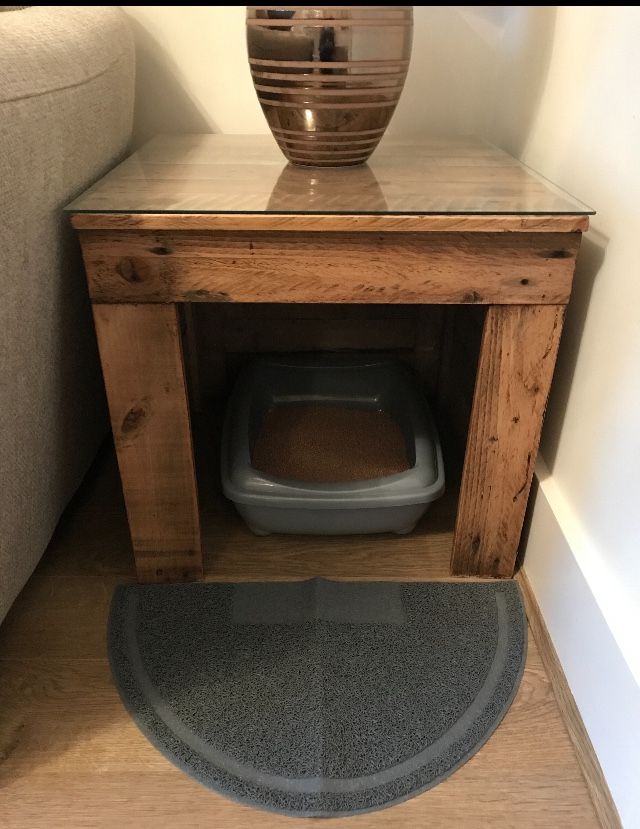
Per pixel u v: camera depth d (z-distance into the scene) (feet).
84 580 3.11
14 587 2.50
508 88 3.60
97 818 2.20
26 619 2.90
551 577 2.81
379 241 2.40
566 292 2.50
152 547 3.01
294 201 2.45
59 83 2.42
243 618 2.91
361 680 2.65
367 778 2.32
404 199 2.50
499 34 3.66
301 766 2.35
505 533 3.03
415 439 3.44
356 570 3.16
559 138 2.98
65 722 2.49
